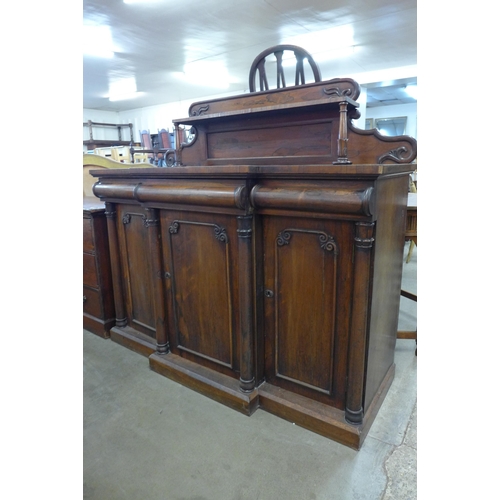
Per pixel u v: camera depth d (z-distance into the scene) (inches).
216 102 73.9
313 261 52.8
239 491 47.0
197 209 59.4
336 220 49.1
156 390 68.5
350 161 55.1
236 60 220.5
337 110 59.9
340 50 200.1
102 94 327.3
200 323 66.8
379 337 56.9
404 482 47.4
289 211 51.6
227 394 62.4
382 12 151.1
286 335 58.5
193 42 185.2
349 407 53.1
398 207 58.4
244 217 53.9
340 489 46.7
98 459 52.7
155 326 75.7
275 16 153.7
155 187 63.6
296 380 59.2
